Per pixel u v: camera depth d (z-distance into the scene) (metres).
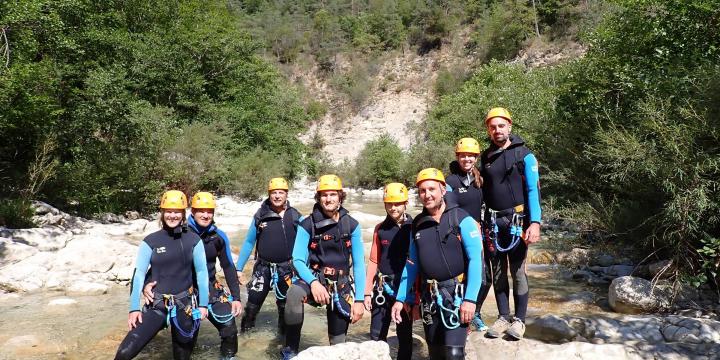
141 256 3.66
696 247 5.39
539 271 6.93
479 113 23.06
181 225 3.74
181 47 19.92
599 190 8.42
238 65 22.17
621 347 3.78
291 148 23.23
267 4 64.44
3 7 10.27
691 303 4.93
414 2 49.50
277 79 27.98
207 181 16.97
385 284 3.79
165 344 4.56
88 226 10.93
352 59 49.75
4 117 10.01
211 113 19.81
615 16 9.95
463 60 42.47
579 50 31.75
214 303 4.16
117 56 17.58
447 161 24.55
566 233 8.63
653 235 5.54
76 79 13.60
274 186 4.89
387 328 3.92
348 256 3.80
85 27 14.76
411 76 45.19
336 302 3.68
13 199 10.20
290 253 4.82
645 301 4.88
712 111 5.46
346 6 61.19
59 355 4.25
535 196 3.98
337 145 42.41
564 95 10.66
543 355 3.78
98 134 13.66
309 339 4.70
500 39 37.44
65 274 6.92
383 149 29.27
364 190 28.03
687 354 3.76
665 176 5.46
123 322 5.18
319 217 3.77
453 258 3.14
